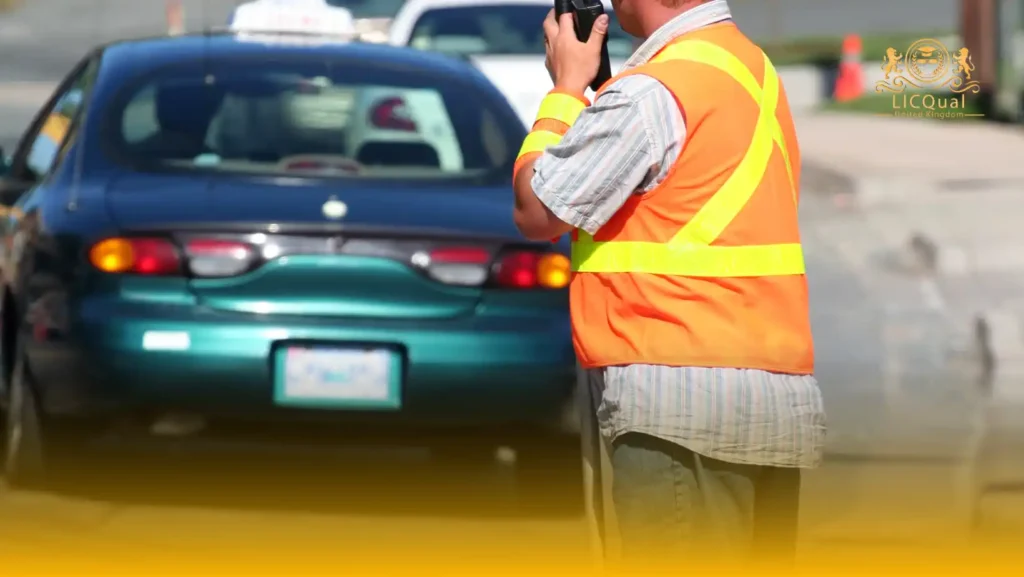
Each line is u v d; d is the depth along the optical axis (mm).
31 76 109125
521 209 11523
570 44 11875
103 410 18844
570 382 19172
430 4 48656
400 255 18922
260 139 20672
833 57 104312
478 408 18953
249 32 23281
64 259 19188
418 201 19625
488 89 21922
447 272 19000
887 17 145750
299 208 19141
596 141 11172
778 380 11383
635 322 11375
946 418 26500
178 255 18766
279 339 18578
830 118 83188
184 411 18672
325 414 18703
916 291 38875
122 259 18828
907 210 51719
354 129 20859
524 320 19109
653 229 11336
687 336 11281
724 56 11430
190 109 20969
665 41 11586
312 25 31516
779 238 11430
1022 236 45406
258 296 18734
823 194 57500
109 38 140125
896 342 32781
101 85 21531
